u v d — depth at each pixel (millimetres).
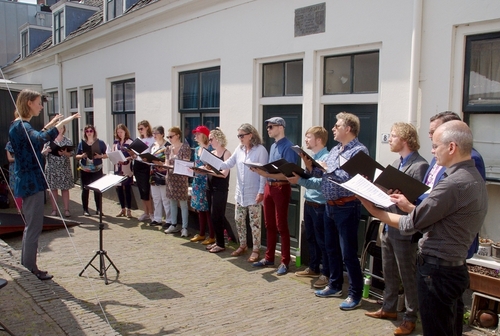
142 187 6863
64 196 7258
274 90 5453
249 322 3498
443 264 2303
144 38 7656
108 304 3775
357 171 3070
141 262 4973
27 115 3875
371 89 4441
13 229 5855
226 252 5395
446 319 2328
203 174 5449
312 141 4230
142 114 7871
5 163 8320
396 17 4055
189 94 6879
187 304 3826
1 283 2633
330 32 4621
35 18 16484
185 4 6426
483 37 3568
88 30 9008
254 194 4973
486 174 3666
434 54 3811
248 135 4824
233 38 5801
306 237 4516
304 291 4176
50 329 2939
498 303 3455
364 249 4023
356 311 3729
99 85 9289
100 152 7234
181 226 6602
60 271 4562
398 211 3256
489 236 3666
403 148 3393
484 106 3590
